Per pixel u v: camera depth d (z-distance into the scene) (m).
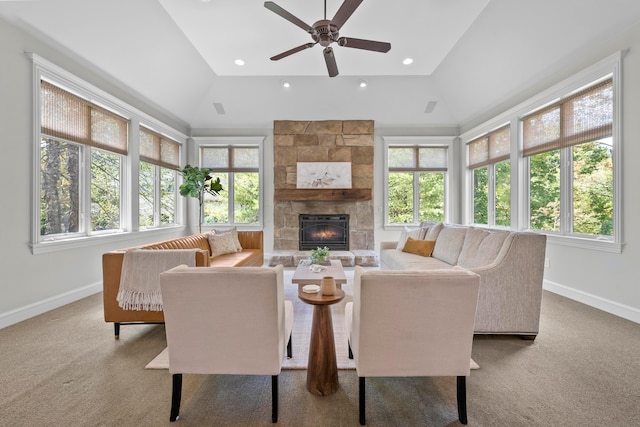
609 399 1.54
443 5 3.20
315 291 1.65
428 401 1.54
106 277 2.27
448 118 5.70
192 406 1.50
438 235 3.92
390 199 5.97
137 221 4.21
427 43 3.93
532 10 3.01
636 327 2.45
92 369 1.82
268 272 1.32
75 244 3.13
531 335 2.23
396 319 1.30
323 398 1.56
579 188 3.26
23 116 2.61
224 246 4.12
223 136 5.80
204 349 1.37
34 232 2.69
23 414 1.42
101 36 3.11
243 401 1.54
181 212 5.59
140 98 4.28
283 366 1.87
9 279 2.51
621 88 2.66
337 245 5.75
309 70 4.66
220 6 3.17
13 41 2.53
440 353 1.34
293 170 5.73
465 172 5.62
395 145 5.91
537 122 3.78
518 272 2.21
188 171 5.02
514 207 4.18
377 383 1.70
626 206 2.64
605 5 2.58
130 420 1.39
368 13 3.30
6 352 2.03
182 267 1.42
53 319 2.62
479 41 3.74
